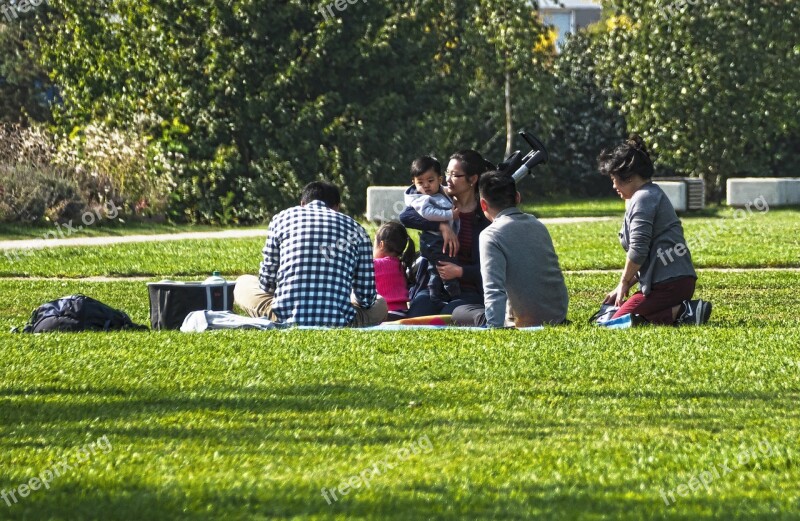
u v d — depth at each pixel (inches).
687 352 951.0
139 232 2908.5
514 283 1100.5
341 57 3518.7
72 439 690.8
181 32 3494.1
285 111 3479.3
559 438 683.4
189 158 3452.3
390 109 3597.4
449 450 657.0
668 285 1135.6
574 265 1936.5
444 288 1188.5
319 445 672.4
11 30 4436.5
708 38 4040.4
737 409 757.3
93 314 1185.4
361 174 3555.6
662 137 4163.4
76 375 890.1
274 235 1147.3
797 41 4087.1
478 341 1004.6
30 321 1198.3
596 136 4938.5
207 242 2498.8
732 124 4094.5
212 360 941.8
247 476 604.4
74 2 3563.0
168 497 566.3
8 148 3164.4
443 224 1157.1
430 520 529.0
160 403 789.2
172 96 3476.9
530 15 4018.2
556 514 535.5
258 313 1195.9
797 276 1752.0
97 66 3533.5
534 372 877.8
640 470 610.9
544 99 4148.6
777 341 1002.1
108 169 3238.2
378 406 773.9
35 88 4598.9
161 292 1223.5
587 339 1011.3
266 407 774.5
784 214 3430.1
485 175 1115.3
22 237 2645.2
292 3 3499.0
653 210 1128.2
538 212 3715.6
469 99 4023.1
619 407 767.1
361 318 1161.4
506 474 605.3
